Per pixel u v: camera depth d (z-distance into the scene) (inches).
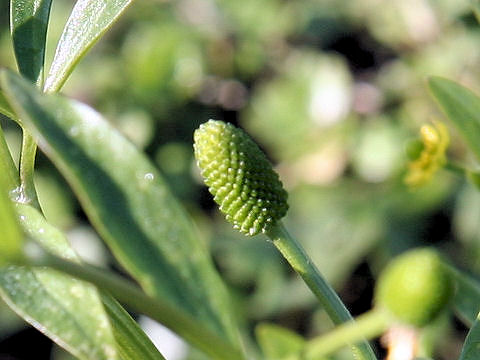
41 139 2.7
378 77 12.4
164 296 3.0
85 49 3.5
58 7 11.9
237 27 13.0
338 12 12.8
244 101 12.8
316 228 11.1
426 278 3.7
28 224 3.1
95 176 2.9
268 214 3.2
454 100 4.3
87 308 2.8
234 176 3.2
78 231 11.2
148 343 3.2
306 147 12.1
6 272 2.8
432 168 4.7
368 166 11.6
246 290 11.0
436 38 12.1
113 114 12.4
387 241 10.8
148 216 3.0
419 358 3.9
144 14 12.9
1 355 11.1
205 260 3.1
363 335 3.5
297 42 12.9
